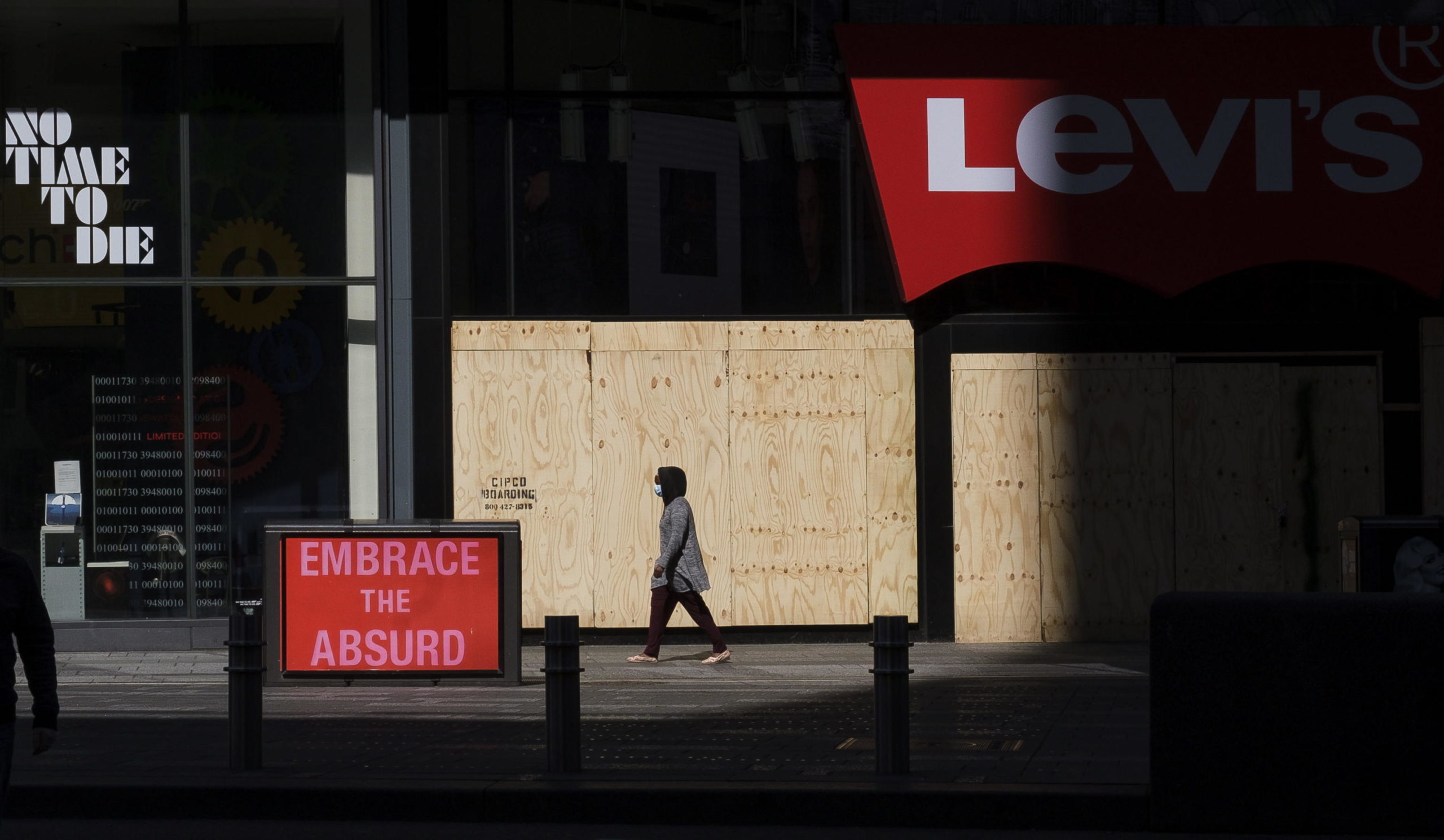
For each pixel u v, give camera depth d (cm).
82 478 1938
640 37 1956
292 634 1572
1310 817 952
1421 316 1950
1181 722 970
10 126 1947
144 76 1950
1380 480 1953
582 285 1955
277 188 1950
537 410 1945
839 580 1956
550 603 1950
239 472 1944
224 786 1043
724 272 1962
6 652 723
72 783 1053
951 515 1952
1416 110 1923
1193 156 1919
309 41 1950
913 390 1956
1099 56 1928
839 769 1102
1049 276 1950
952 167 1916
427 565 1579
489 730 1315
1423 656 941
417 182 1934
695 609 1788
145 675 1730
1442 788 936
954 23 1953
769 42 1967
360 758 1169
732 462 1953
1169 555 1958
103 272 1944
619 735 1278
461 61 1944
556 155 1950
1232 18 1953
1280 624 959
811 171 1964
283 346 1947
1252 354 1958
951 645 1938
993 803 998
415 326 1934
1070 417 1955
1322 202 1917
